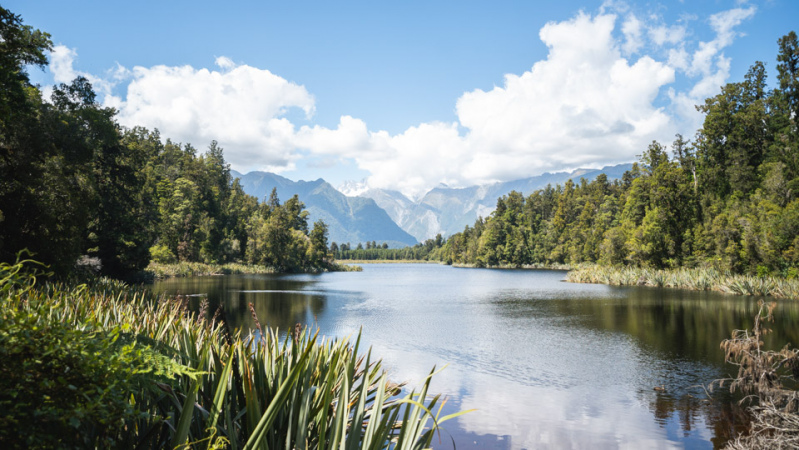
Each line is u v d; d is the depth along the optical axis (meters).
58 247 24.17
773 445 6.80
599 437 8.91
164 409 3.37
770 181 53.34
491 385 12.46
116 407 2.32
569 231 121.06
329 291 44.66
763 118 63.59
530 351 16.92
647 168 72.75
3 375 2.02
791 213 44.12
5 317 2.24
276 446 3.35
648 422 9.71
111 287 23.05
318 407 3.47
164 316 6.08
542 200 143.62
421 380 12.91
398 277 80.56
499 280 69.31
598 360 15.44
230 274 78.44
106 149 38.81
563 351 16.92
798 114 63.56
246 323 21.20
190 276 65.50
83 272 31.05
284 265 98.38
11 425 1.97
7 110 17.02
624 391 11.93
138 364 2.64
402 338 19.45
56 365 2.17
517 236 132.88
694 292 41.16
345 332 20.42
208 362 3.83
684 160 68.06
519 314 27.69
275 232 97.75
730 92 66.62
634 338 19.45
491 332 21.12
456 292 44.88
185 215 81.19
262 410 3.39
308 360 3.65
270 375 3.97
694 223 59.28
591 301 34.78
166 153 101.12
